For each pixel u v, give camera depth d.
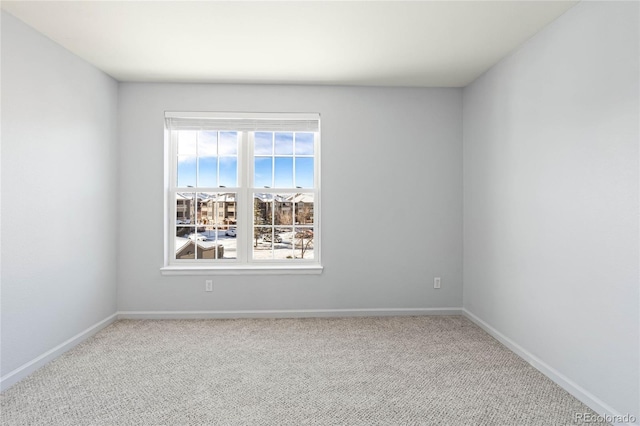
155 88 4.12
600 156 2.30
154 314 4.14
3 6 2.51
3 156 2.56
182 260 4.27
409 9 2.58
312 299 4.26
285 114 4.20
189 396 2.49
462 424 2.19
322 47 3.21
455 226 4.32
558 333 2.68
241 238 4.30
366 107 4.25
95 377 2.75
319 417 2.26
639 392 2.04
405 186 4.29
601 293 2.29
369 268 4.28
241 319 4.15
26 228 2.78
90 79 3.56
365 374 2.81
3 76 2.56
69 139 3.26
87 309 3.55
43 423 2.17
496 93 3.55
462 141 4.31
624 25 2.12
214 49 3.24
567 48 2.58
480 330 3.79
